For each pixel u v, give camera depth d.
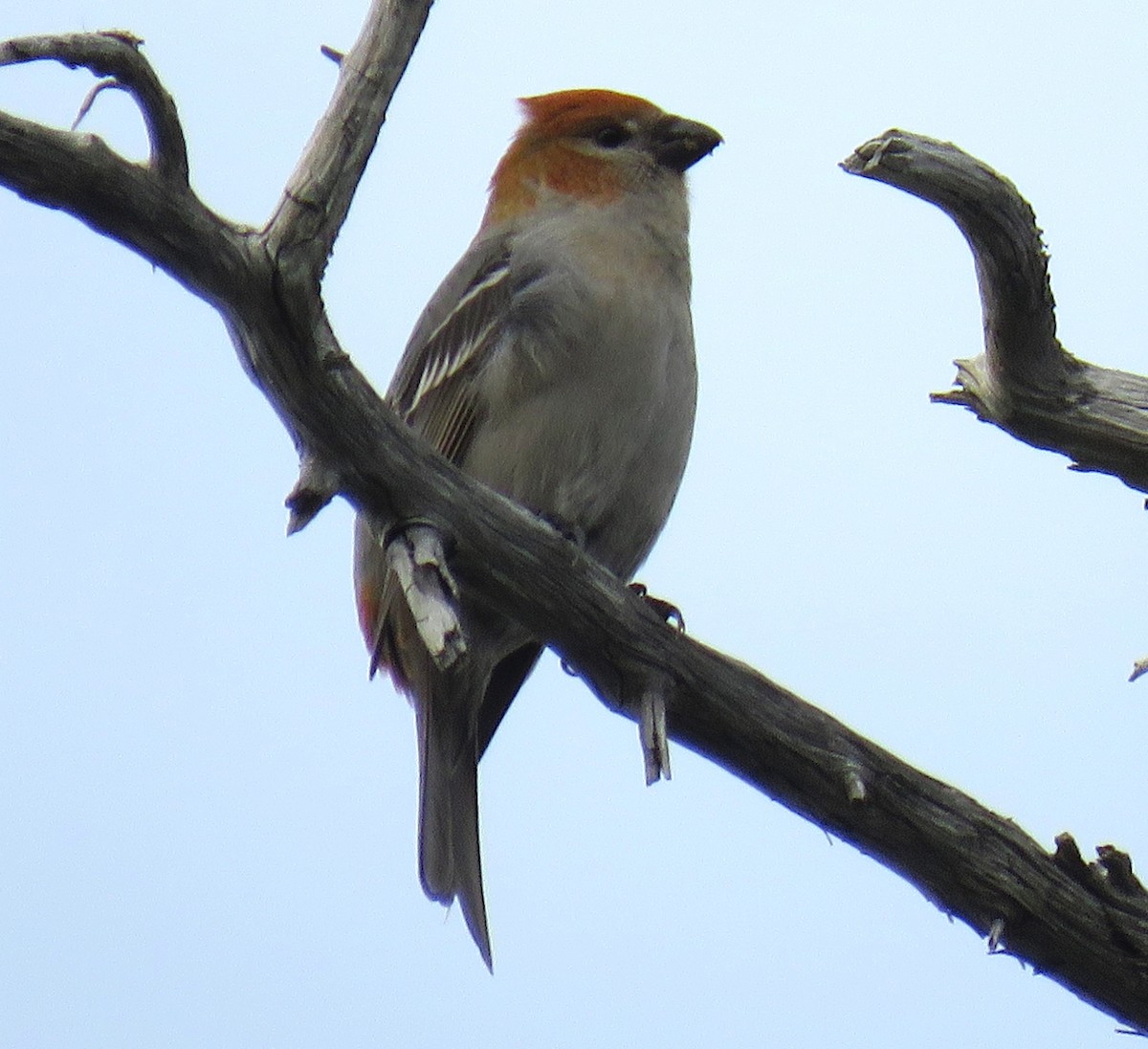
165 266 8.24
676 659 9.95
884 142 9.22
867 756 10.03
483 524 9.47
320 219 8.26
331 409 8.80
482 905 11.26
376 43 8.36
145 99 7.73
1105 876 10.09
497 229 12.77
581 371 11.60
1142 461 10.12
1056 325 9.86
